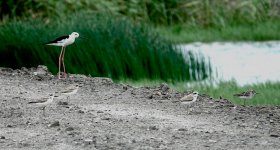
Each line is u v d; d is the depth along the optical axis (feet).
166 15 204.54
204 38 193.88
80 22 140.05
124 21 144.36
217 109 88.63
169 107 88.74
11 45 131.23
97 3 189.06
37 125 78.23
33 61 130.72
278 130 77.87
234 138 73.72
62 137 73.31
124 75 131.85
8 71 113.70
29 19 147.84
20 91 96.53
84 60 131.03
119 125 78.59
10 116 81.92
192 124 79.87
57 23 149.48
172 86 118.93
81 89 99.86
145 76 132.87
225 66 147.13
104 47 132.46
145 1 199.72
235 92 107.24
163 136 74.13
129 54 132.87
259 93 95.55
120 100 92.73
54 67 130.41
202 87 114.62
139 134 74.84
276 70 141.69
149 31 143.54
